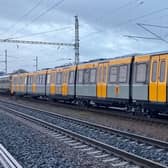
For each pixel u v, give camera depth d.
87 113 26.27
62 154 11.61
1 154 11.01
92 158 11.07
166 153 11.69
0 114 25.70
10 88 57.62
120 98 23.52
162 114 22.16
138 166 9.94
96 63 27.06
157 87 19.66
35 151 12.10
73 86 31.30
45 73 39.59
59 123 20.50
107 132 16.27
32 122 20.81
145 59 20.88
